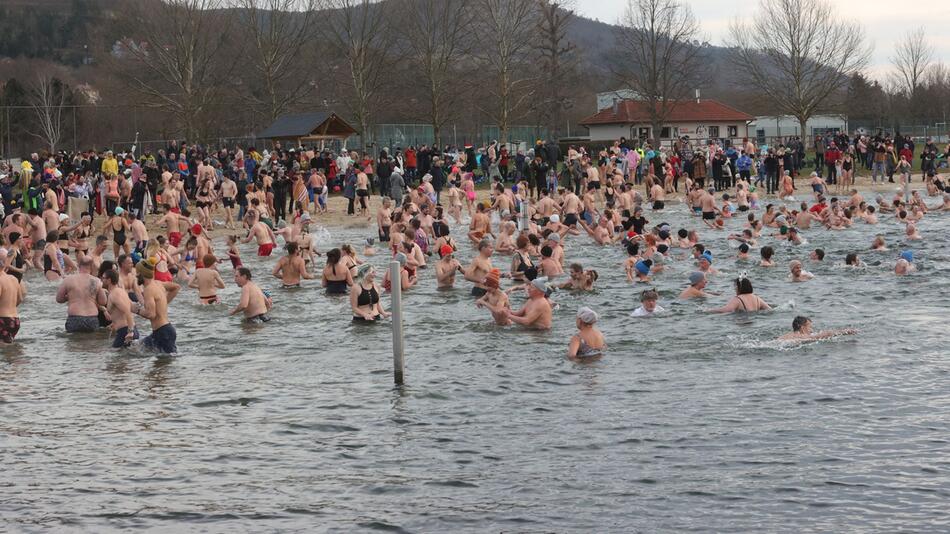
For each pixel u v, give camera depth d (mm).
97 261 23766
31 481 10617
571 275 22219
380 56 67125
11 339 17844
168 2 64875
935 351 15617
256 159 46750
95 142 93562
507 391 13914
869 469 10469
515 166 52750
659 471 10547
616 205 40219
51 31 131500
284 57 68062
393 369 15258
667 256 26250
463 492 10102
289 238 32031
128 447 11734
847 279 23016
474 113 77875
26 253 27906
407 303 21188
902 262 23516
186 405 13508
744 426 12008
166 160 45000
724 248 29969
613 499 9805
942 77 118875
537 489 10117
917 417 12211
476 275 21906
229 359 16266
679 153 57469
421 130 66812
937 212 39688
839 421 12125
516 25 68312
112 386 14586
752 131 100562
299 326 18906
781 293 21312
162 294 16812
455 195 39812
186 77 62500
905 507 9461
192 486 10414
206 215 38469
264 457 11305
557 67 76625
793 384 13875
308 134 52719
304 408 13266
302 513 9641
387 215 34562
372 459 11180
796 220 35031
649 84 73938
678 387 13883
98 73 112438
